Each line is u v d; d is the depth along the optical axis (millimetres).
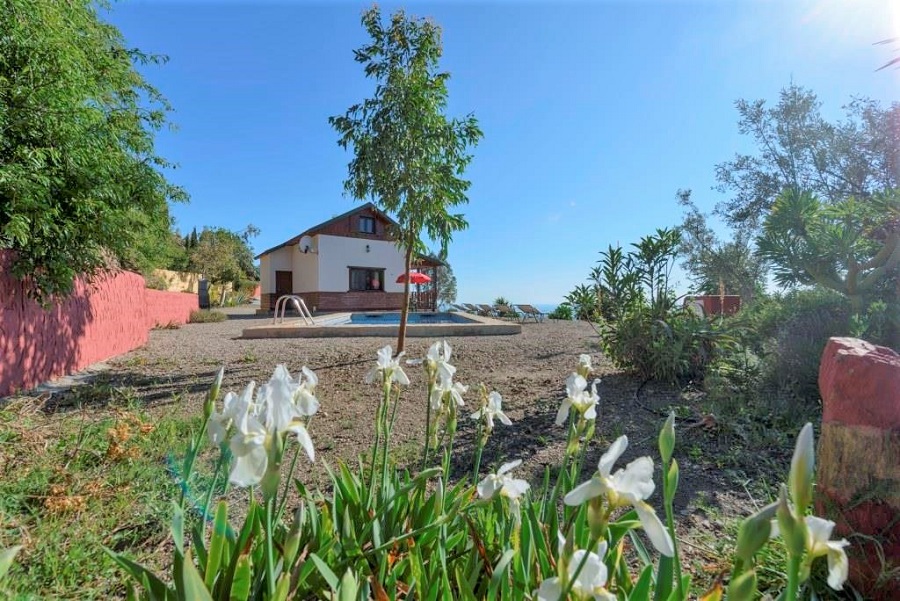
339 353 7941
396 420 4039
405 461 3109
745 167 10117
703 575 1768
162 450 3172
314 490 2633
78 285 6711
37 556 1890
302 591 1242
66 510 2229
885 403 1708
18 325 5160
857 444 1734
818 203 4082
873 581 1650
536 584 1197
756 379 4262
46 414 4078
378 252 25203
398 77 6352
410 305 25781
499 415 1797
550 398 4613
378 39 6461
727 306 8922
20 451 2906
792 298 4852
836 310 4266
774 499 2420
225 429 1110
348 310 23953
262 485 892
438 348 1784
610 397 4531
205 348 8953
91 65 5734
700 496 2504
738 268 10336
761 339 4680
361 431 3752
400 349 7316
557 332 11398
